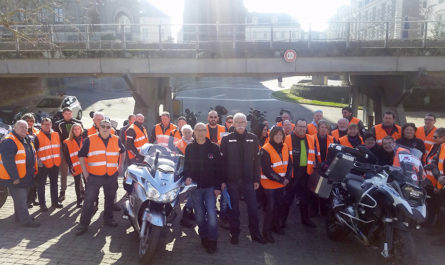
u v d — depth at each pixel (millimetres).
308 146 6543
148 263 4941
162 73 15164
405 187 4715
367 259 5438
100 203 7605
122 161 6570
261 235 6062
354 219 5355
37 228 6234
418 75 14938
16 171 5965
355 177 5711
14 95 20188
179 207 7523
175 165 5574
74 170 7184
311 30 15562
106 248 5543
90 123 22172
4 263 5000
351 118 9227
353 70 15219
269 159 5918
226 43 15148
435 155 6316
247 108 28484
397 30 16844
